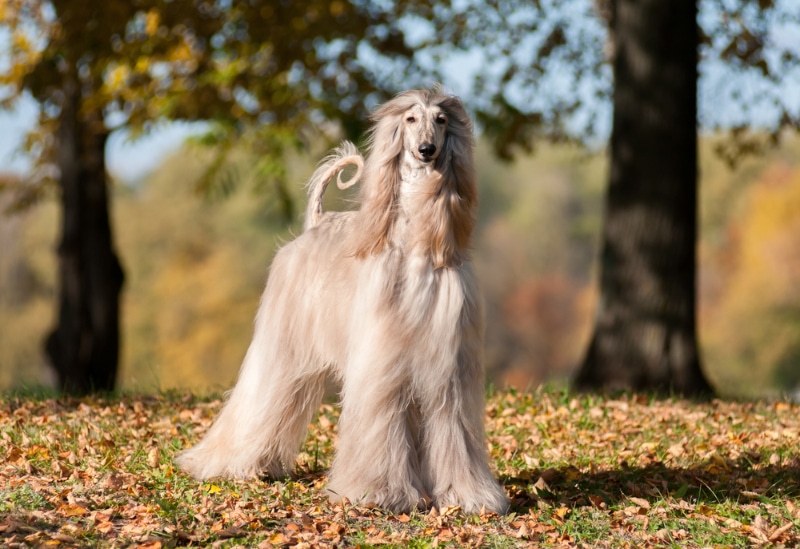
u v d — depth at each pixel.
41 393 9.73
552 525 5.63
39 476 6.36
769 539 5.50
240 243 54.19
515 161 17.41
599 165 65.81
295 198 17.98
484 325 5.76
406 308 5.50
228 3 14.23
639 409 9.23
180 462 6.60
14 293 52.50
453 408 5.57
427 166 5.57
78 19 13.64
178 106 14.45
